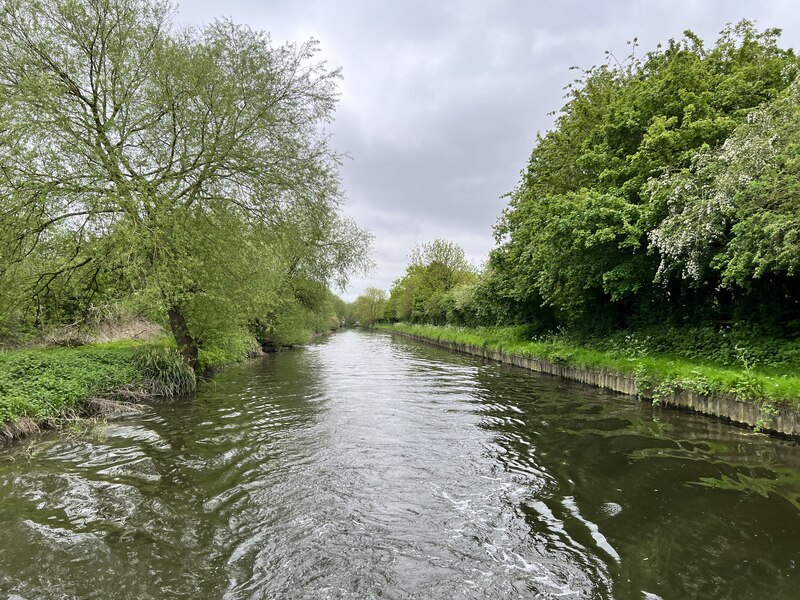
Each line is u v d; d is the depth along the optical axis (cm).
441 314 5041
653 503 608
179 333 1633
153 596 421
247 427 1027
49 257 1357
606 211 1342
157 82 1373
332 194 1683
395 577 452
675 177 1114
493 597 420
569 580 445
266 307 2286
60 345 1689
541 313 2492
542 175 2117
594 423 1044
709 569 455
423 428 1016
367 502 628
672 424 1011
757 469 723
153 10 1399
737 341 1195
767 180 866
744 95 1409
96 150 1234
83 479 708
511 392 1481
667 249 1100
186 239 1346
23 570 458
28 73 1219
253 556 491
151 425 1044
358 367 2286
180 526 558
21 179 1194
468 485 685
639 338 1572
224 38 1472
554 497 637
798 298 1170
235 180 1513
